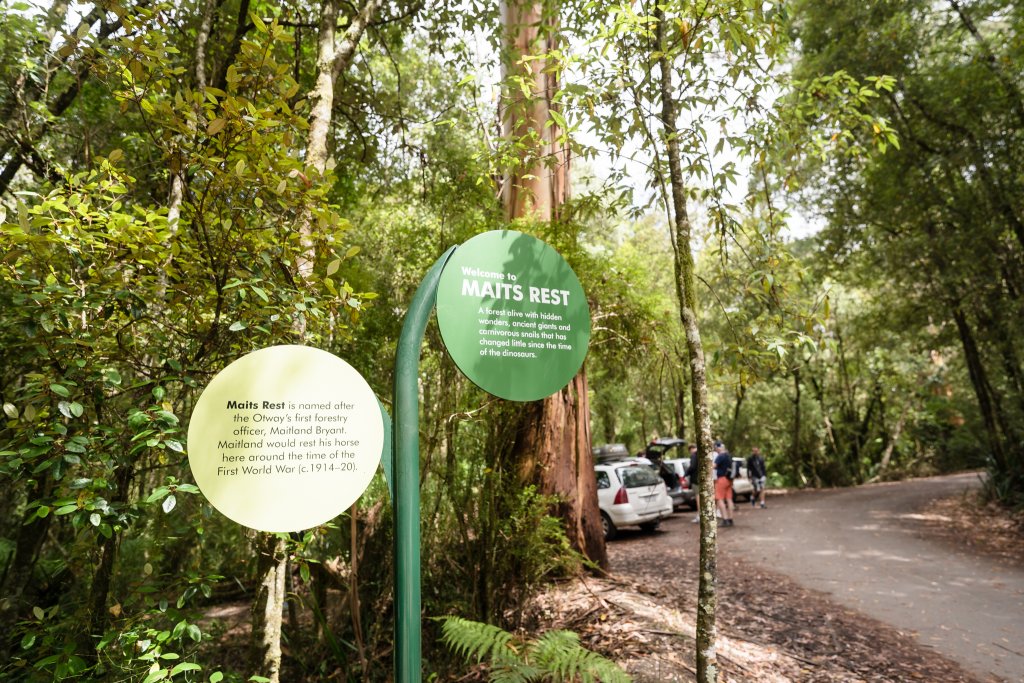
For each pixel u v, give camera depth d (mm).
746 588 7051
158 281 3043
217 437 2076
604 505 11195
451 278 2672
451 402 4777
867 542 10086
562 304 2959
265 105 3084
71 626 3102
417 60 10938
